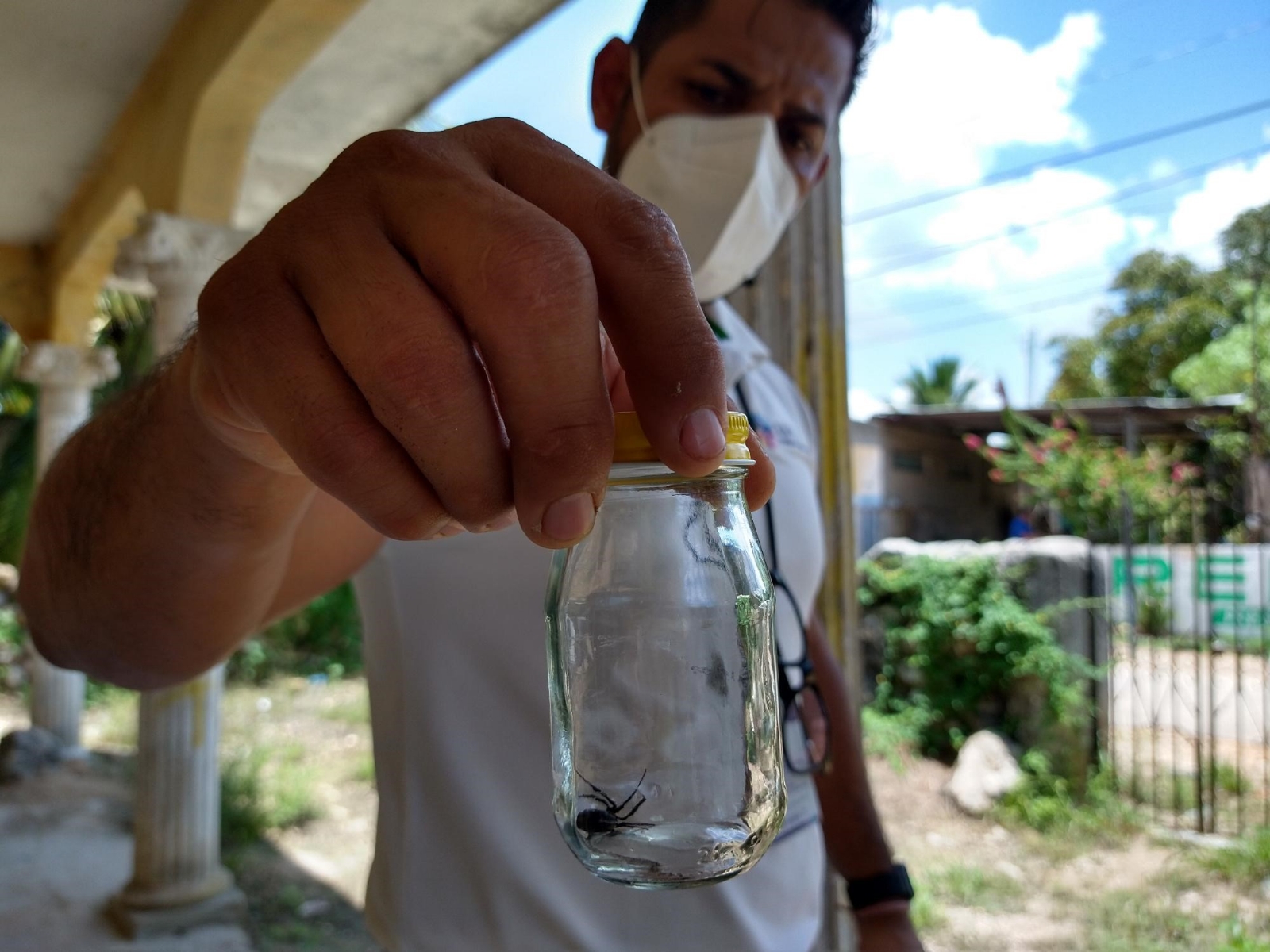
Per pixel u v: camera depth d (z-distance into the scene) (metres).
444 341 0.17
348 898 1.55
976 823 1.73
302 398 0.18
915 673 2.10
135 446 0.27
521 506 0.17
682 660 0.22
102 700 2.96
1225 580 2.53
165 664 0.32
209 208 1.33
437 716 0.42
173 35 1.37
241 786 1.93
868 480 5.24
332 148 1.73
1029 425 2.79
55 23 1.34
